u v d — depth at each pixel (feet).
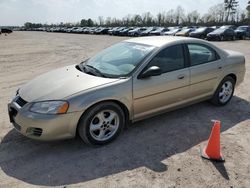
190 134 13.94
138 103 13.26
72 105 11.29
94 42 88.12
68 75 13.46
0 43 82.17
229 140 13.30
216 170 10.79
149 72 12.87
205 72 15.99
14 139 13.16
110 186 9.79
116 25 290.97
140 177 10.32
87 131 11.95
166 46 14.35
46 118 11.09
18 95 12.67
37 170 10.73
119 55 14.76
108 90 12.03
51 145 12.62
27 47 68.03
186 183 9.97
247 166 11.09
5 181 10.03
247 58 41.39
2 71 32.09
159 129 14.47
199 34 88.89
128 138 13.41
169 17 250.78
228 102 18.80
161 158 11.65
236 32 93.20
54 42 89.56
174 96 14.75
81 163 11.23
